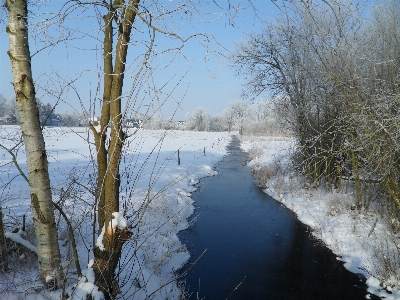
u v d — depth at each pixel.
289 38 12.16
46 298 3.24
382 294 6.14
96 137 3.24
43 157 3.34
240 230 9.61
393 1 6.86
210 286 6.35
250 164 23.05
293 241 8.82
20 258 4.18
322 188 13.02
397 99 5.73
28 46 3.19
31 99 3.23
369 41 6.95
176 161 19.91
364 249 7.65
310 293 6.26
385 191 8.02
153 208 8.47
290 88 12.91
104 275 3.06
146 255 6.28
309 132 12.05
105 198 3.10
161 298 5.12
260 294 6.16
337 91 7.73
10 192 8.61
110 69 3.14
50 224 3.40
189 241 8.61
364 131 6.55
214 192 14.31
